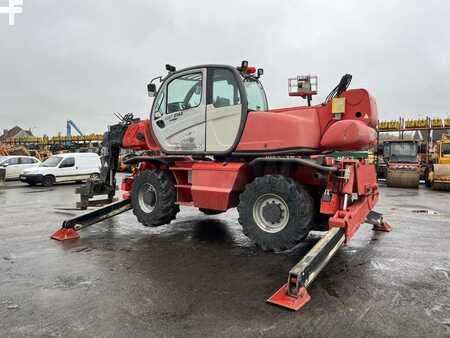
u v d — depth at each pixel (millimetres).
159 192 6305
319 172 5039
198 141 6012
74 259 4961
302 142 5188
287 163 5352
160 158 6480
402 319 3199
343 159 5141
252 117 5535
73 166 18500
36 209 9914
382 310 3377
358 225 4965
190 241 6008
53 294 3723
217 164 5707
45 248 5559
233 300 3592
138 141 7051
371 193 5805
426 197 13422
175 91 6312
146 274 4348
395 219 8273
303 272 3514
